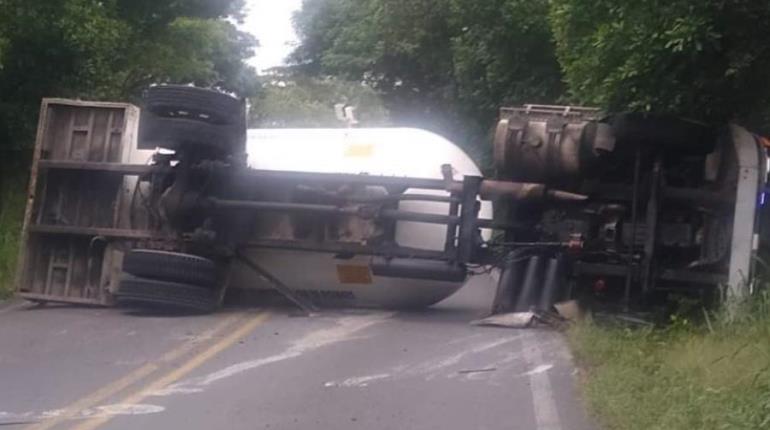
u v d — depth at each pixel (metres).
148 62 25.97
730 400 9.07
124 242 16.58
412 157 16.75
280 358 12.35
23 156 22.59
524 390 10.62
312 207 15.95
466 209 15.71
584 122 15.33
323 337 13.89
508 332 14.48
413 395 10.43
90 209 16.78
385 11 32.41
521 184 15.52
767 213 15.25
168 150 16.67
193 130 15.60
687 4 13.73
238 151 16.03
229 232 16.30
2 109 21.58
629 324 14.16
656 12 13.91
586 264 15.37
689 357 11.40
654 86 14.41
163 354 12.55
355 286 16.62
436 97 33.06
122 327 14.59
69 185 16.89
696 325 13.91
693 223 15.19
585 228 15.54
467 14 26.69
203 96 15.52
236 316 15.84
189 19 28.28
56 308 16.62
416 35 32.09
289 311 16.59
